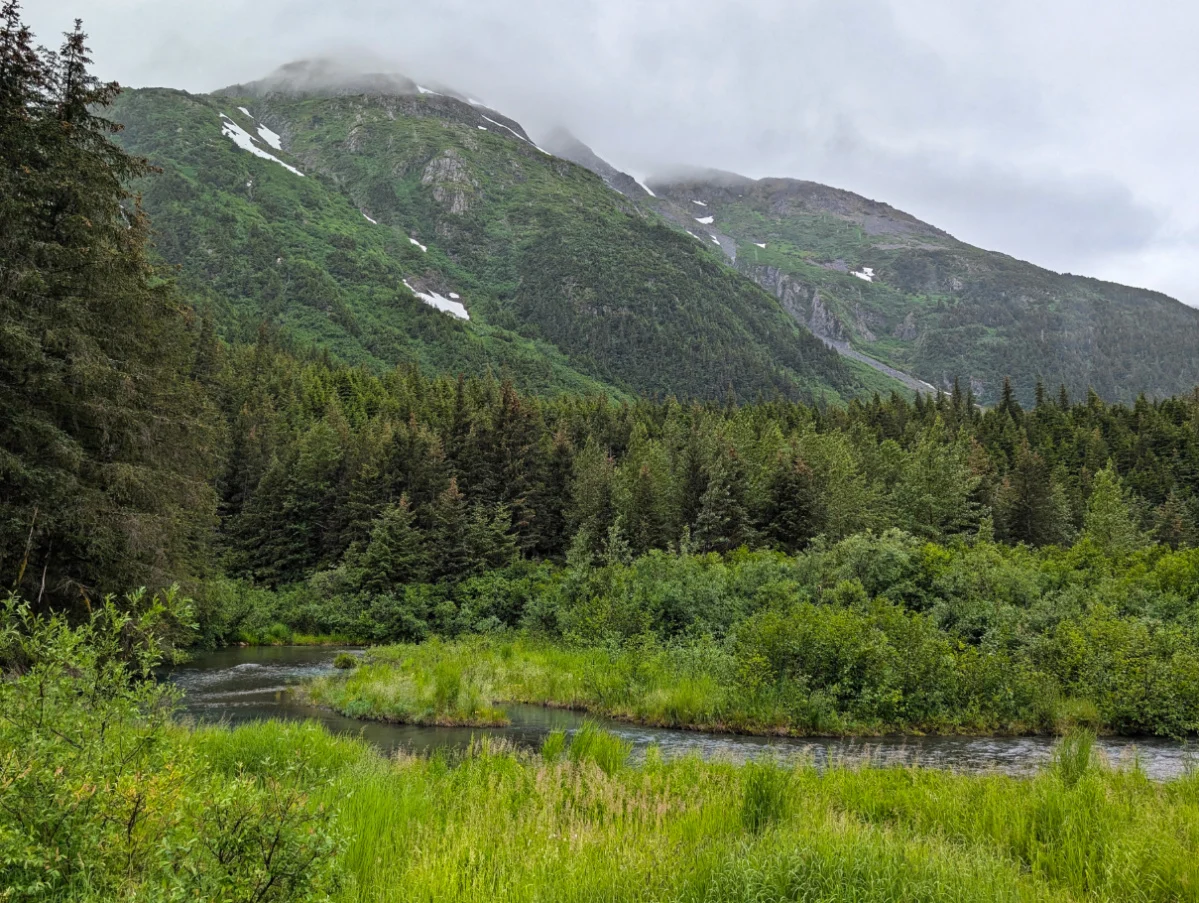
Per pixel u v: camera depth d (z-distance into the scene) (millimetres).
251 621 45656
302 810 4805
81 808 4711
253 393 88812
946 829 9648
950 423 110500
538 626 38250
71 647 5383
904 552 35594
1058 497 72688
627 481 67938
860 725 21469
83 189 19703
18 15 19219
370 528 58094
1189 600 31672
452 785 10883
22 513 17312
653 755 14117
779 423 112250
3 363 17328
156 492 21172
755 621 28109
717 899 6367
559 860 7191
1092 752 13758
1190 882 6895
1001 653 25172
